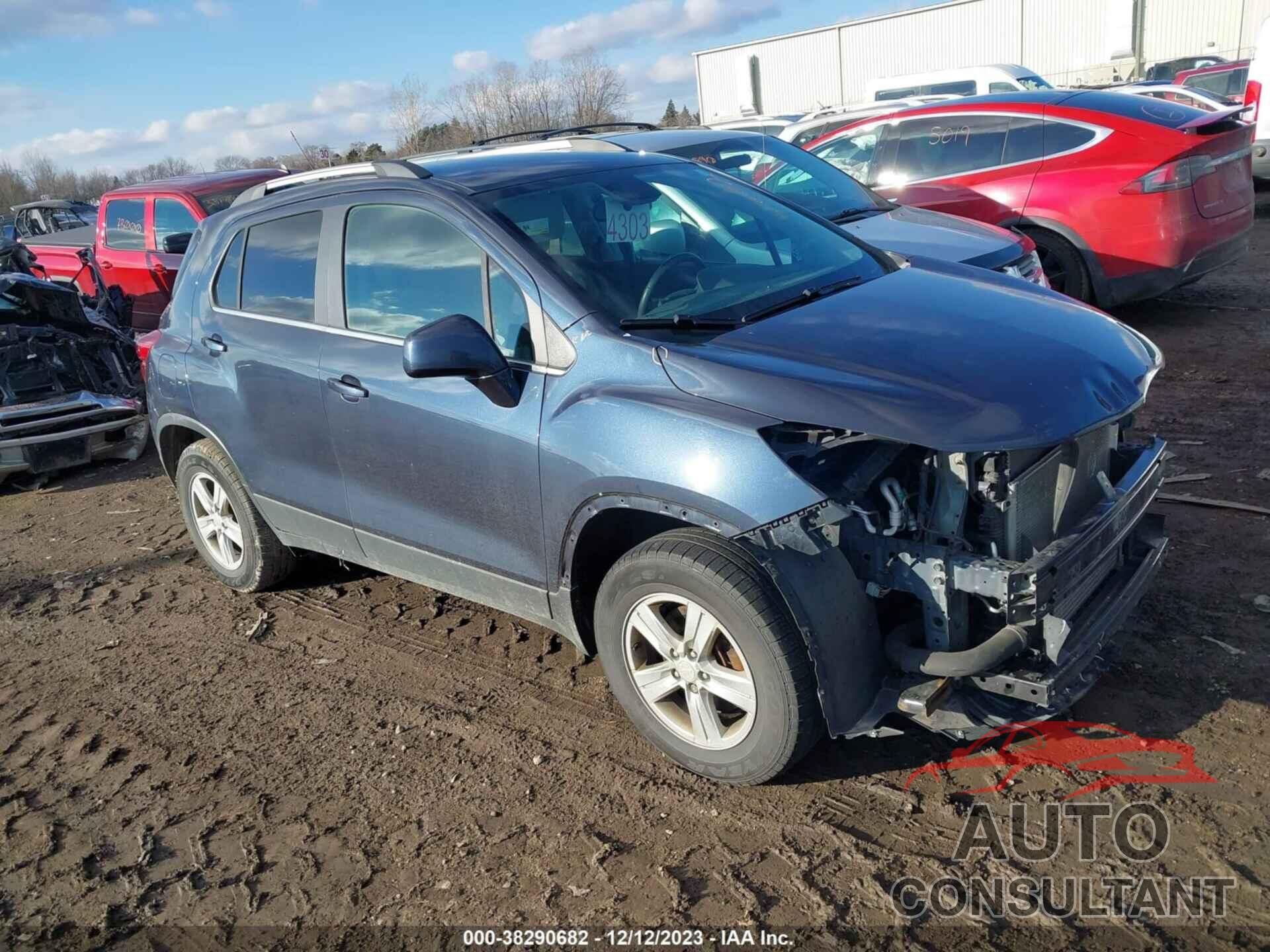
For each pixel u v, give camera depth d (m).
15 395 7.50
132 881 3.13
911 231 6.36
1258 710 3.22
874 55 29.31
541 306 3.38
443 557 3.87
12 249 9.41
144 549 6.06
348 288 4.04
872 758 3.24
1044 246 7.69
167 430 5.14
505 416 3.39
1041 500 2.91
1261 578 3.94
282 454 4.40
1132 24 25.34
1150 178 7.14
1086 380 2.95
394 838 3.19
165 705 4.18
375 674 4.21
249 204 4.74
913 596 3.06
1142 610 3.83
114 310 9.02
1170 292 8.80
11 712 4.27
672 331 3.28
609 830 3.10
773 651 2.84
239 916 2.93
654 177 4.21
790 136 9.93
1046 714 2.84
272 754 3.73
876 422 2.71
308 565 5.34
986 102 8.04
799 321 3.31
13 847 3.37
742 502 2.80
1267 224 12.02
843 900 2.71
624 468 3.04
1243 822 2.79
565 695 3.88
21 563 6.05
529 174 3.95
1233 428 5.51
